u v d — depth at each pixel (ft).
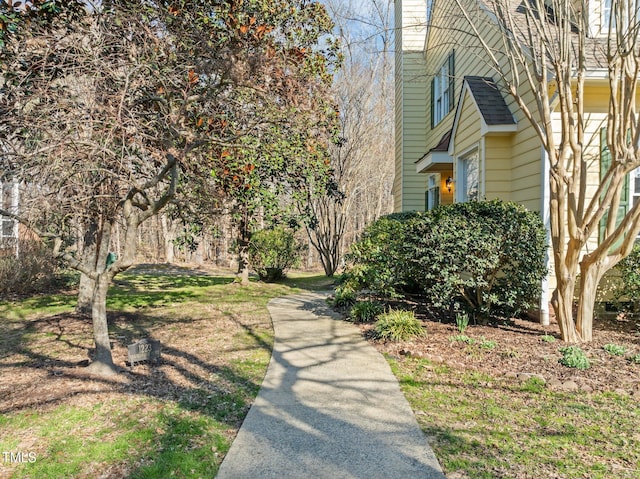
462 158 30.27
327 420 11.76
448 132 37.88
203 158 19.99
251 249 42.68
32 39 15.17
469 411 12.25
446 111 40.50
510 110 25.46
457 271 20.26
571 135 18.12
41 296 35.06
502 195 25.64
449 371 15.53
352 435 10.89
